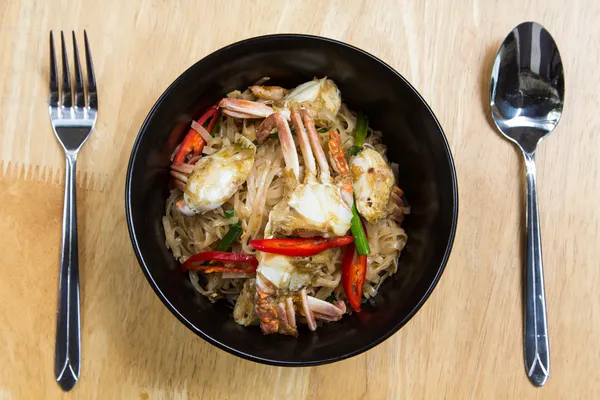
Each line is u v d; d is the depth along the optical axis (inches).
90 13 14.6
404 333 14.5
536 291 14.6
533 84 15.0
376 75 13.3
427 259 13.1
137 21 14.6
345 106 14.2
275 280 12.1
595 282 14.9
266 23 14.8
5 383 13.7
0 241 14.0
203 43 14.6
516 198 14.9
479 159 14.9
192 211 12.6
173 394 14.0
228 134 13.6
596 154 15.1
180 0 14.7
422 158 13.5
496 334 14.6
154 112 12.4
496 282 14.7
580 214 15.0
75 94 14.3
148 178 12.8
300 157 13.1
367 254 12.8
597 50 15.2
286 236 12.3
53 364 13.8
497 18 15.1
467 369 14.5
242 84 13.8
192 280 13.3
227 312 13.4
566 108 15.1
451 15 15.1
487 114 15.0
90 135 14.3
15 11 14.5
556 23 15.2
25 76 14.4
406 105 13.3
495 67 14.9
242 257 12.6
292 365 12.1
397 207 13.7
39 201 14.1
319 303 12.6
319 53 13.2
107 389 13.9
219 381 14.1
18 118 14.3
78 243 14.1
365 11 15.0
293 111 12.9
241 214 12.8
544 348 14.5
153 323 14.1
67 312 13.8
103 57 14.5
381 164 12.9
